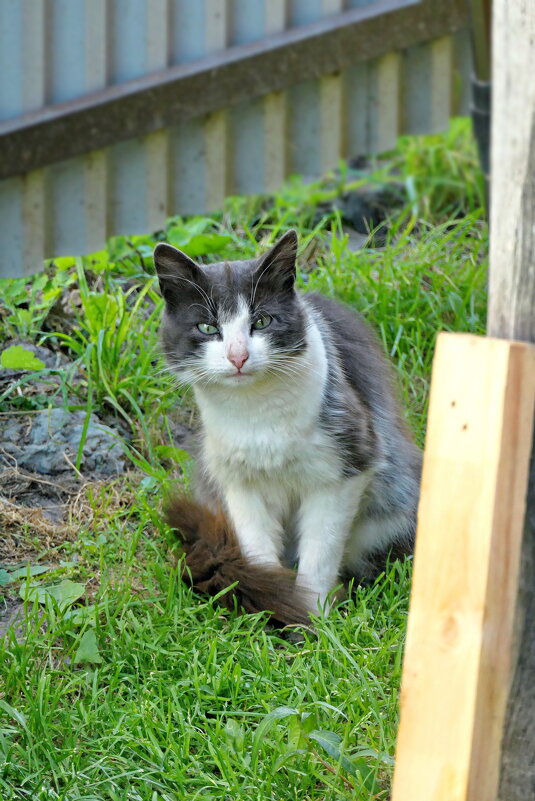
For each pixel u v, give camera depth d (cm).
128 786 333
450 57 708
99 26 609
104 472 527
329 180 771
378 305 589
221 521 444
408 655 268
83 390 565
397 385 538
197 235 643
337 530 454
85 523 492
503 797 269
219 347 422
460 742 258
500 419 247
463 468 254
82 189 639
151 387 564
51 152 614
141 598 433
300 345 430
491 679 258
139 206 660
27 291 630
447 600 260
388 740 343
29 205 630
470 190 720
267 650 388
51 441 533
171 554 461
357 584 490
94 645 391
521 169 244
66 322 605
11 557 467
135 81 624
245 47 643
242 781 333
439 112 725
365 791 320
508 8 240
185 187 672
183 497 464
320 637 394
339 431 439
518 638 261
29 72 605
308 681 367
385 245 688
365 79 695
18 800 328
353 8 670
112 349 560
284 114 678
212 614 420
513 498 253
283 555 491
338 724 357
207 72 633
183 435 559
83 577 452
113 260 659
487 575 252
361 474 450
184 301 438
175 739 352
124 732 346
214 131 661
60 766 337
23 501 506
